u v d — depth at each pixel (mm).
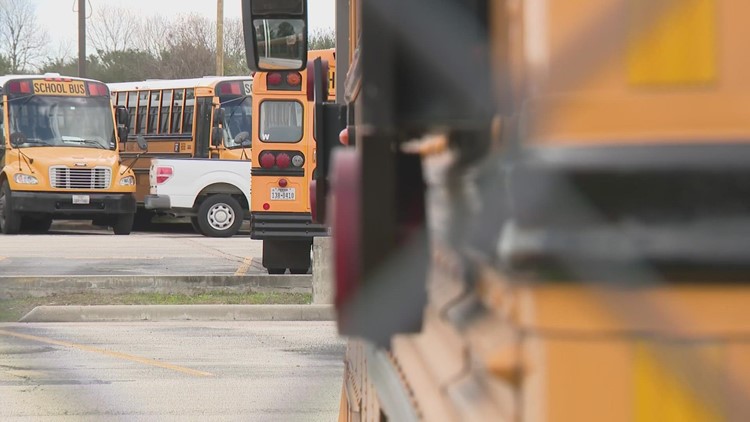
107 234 74625
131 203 72750
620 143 3307
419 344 5250
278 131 42531
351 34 11023
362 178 4836
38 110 71562
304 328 32438
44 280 37000
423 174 5363
